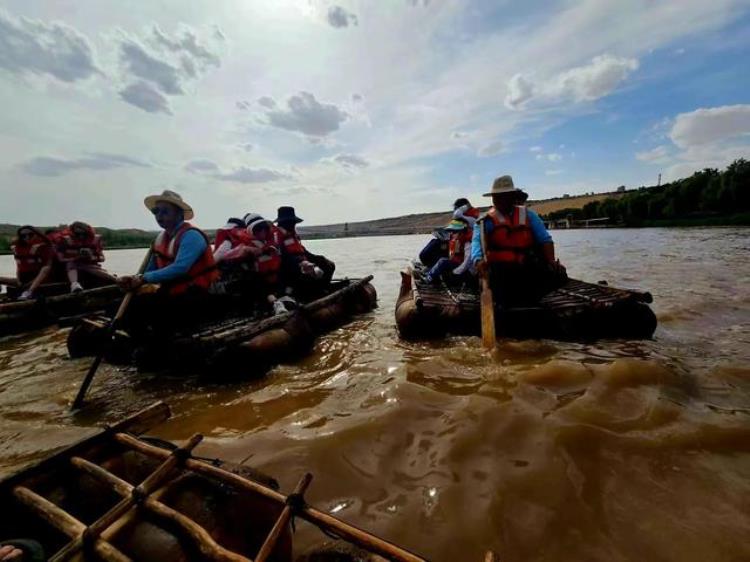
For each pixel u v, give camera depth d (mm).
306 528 2002
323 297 6625
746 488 2062
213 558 1341
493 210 5477
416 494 2203
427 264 8445
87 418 3465
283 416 3234
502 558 1771
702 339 4586
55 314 7527
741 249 14352
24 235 8312
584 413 2838
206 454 2678
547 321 4863
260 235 6125
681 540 1776
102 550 1340
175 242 4660
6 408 3684
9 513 1599
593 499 2062
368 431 2830
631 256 14664
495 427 2752
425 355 4480
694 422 2674
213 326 4914
